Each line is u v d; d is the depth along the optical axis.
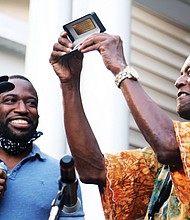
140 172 3.47
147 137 3.18
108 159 3.50
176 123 3.18
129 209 3.45
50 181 3.47
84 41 3.37
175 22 8.23
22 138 3.52
